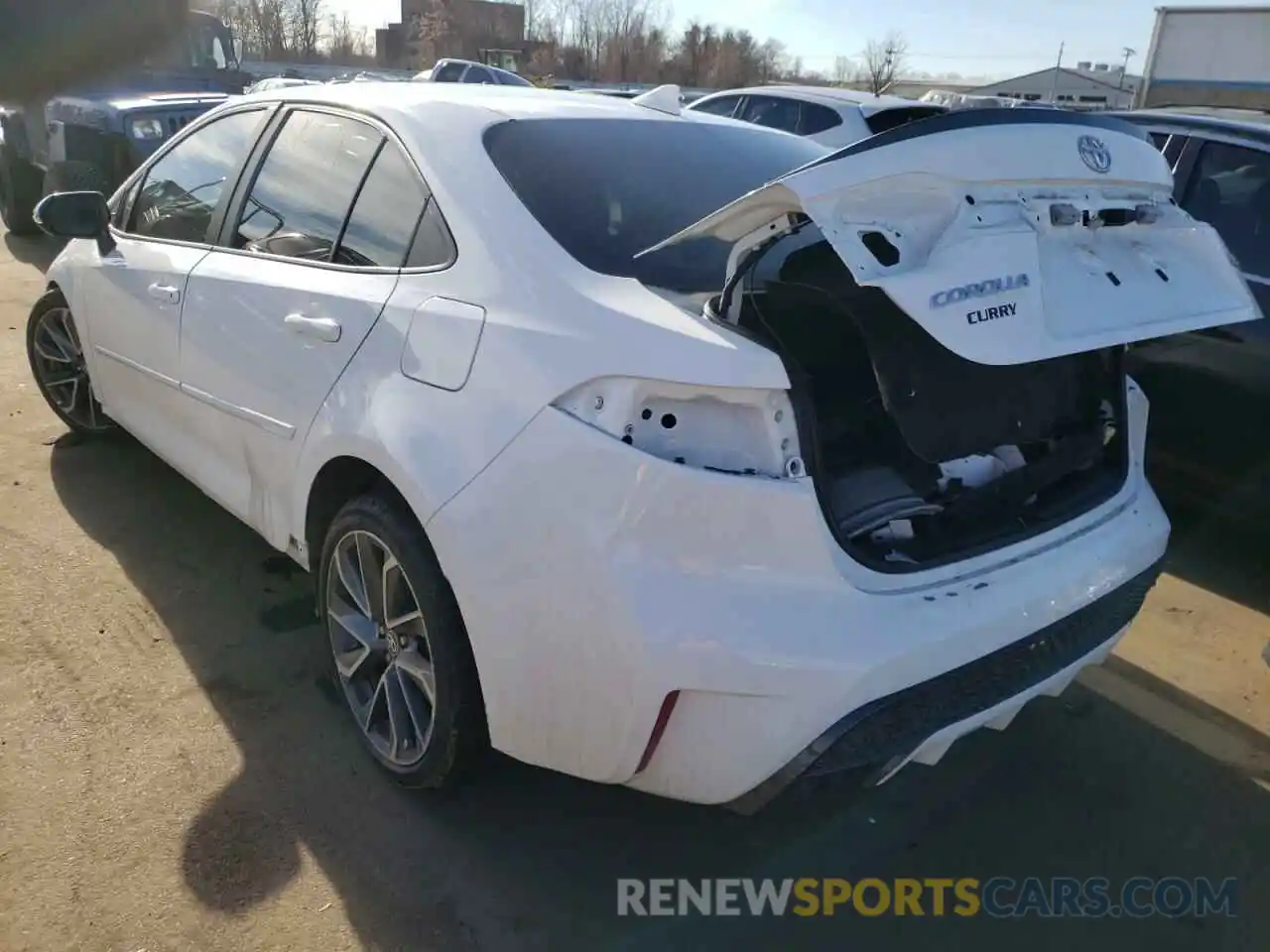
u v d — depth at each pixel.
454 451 2.14
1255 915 2.37
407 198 2.56
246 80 12.71
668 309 2.02
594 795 2.61
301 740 2.73
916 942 2.25
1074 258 2.03
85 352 4.10
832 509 1.95
